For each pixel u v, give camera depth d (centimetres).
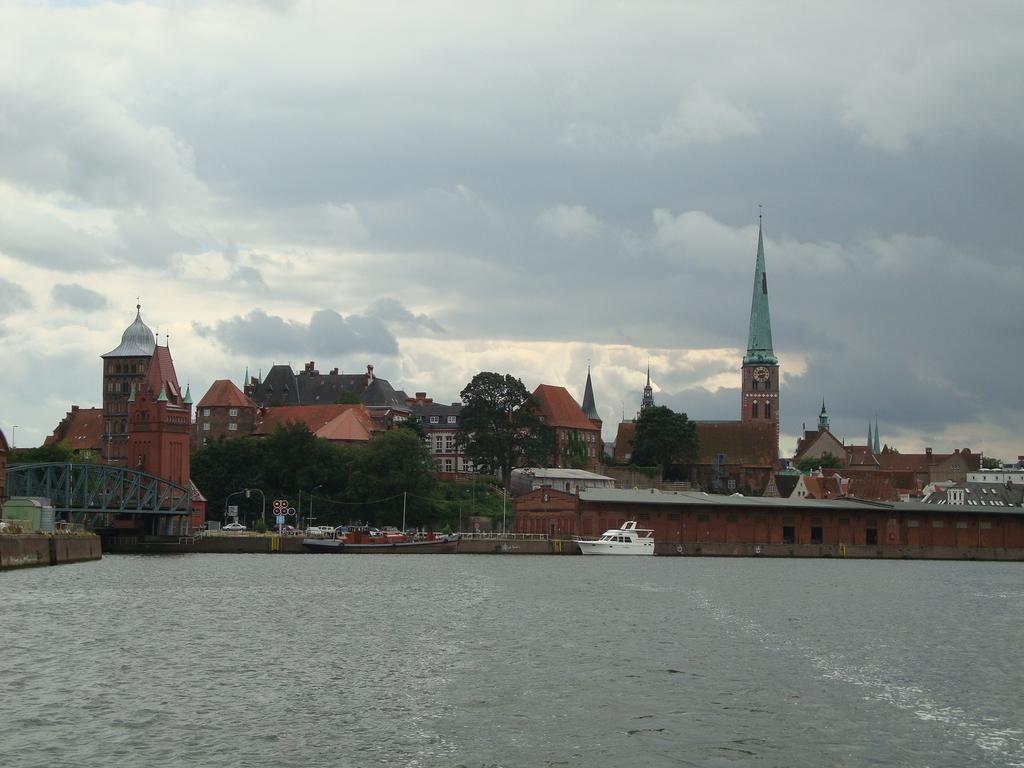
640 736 4669
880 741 4650
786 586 13175
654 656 6750
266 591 11156
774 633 8062
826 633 8175
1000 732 4856
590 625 8338
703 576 14938
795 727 4862
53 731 4666
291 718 4934
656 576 14700
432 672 6088
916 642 7812
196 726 4781
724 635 7862
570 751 4428
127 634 7538
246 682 5753
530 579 13538
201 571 14350
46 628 7750
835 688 5769
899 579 15300
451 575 14138
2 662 6250
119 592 10700
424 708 5147
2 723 4781
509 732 4712
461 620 8588
